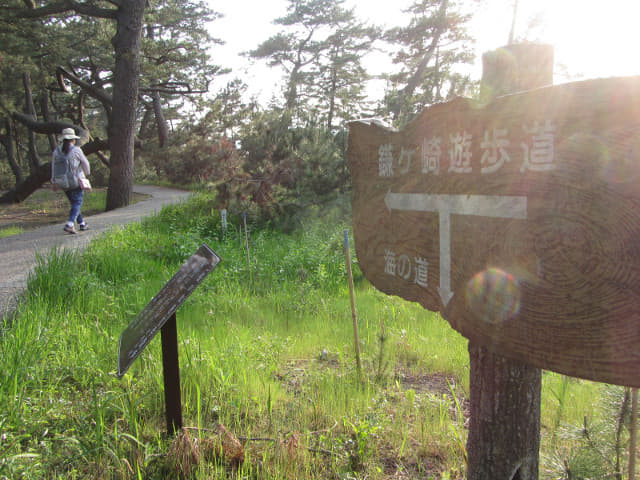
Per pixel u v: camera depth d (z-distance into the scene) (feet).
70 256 23.49
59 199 76.28
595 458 7.75
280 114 42.27
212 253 9.95
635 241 4.34
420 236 7.55
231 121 87.45
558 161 4.97
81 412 10.79
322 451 10.33
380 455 10.43
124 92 53.36
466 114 6.24
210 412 11.61
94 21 79.05
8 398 10.85
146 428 10.93
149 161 113.09
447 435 10.81
